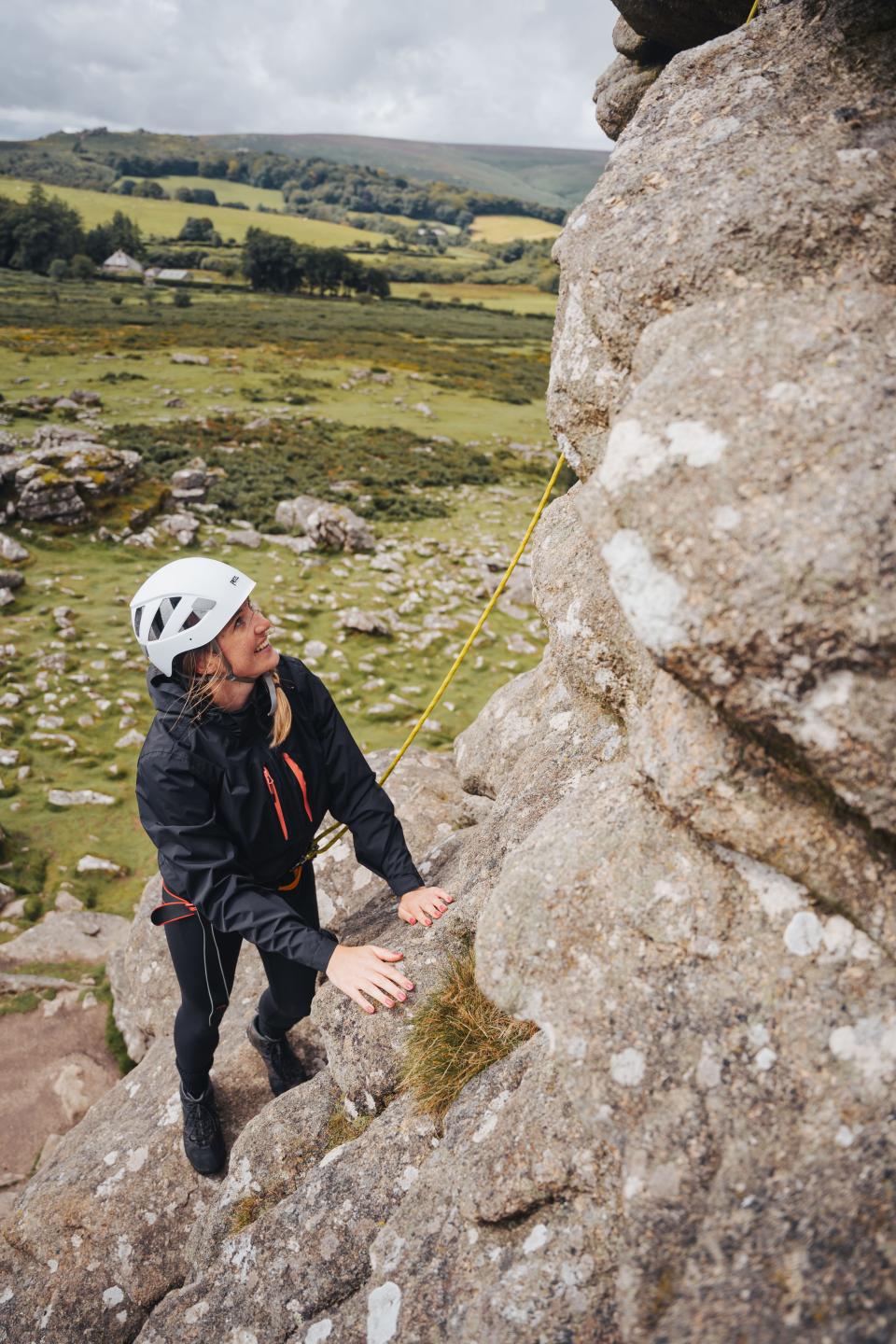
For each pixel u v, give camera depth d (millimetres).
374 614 15719
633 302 2213
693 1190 1766
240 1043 3871
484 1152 2268
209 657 2486
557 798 3262
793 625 1516
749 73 2404
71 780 10305
